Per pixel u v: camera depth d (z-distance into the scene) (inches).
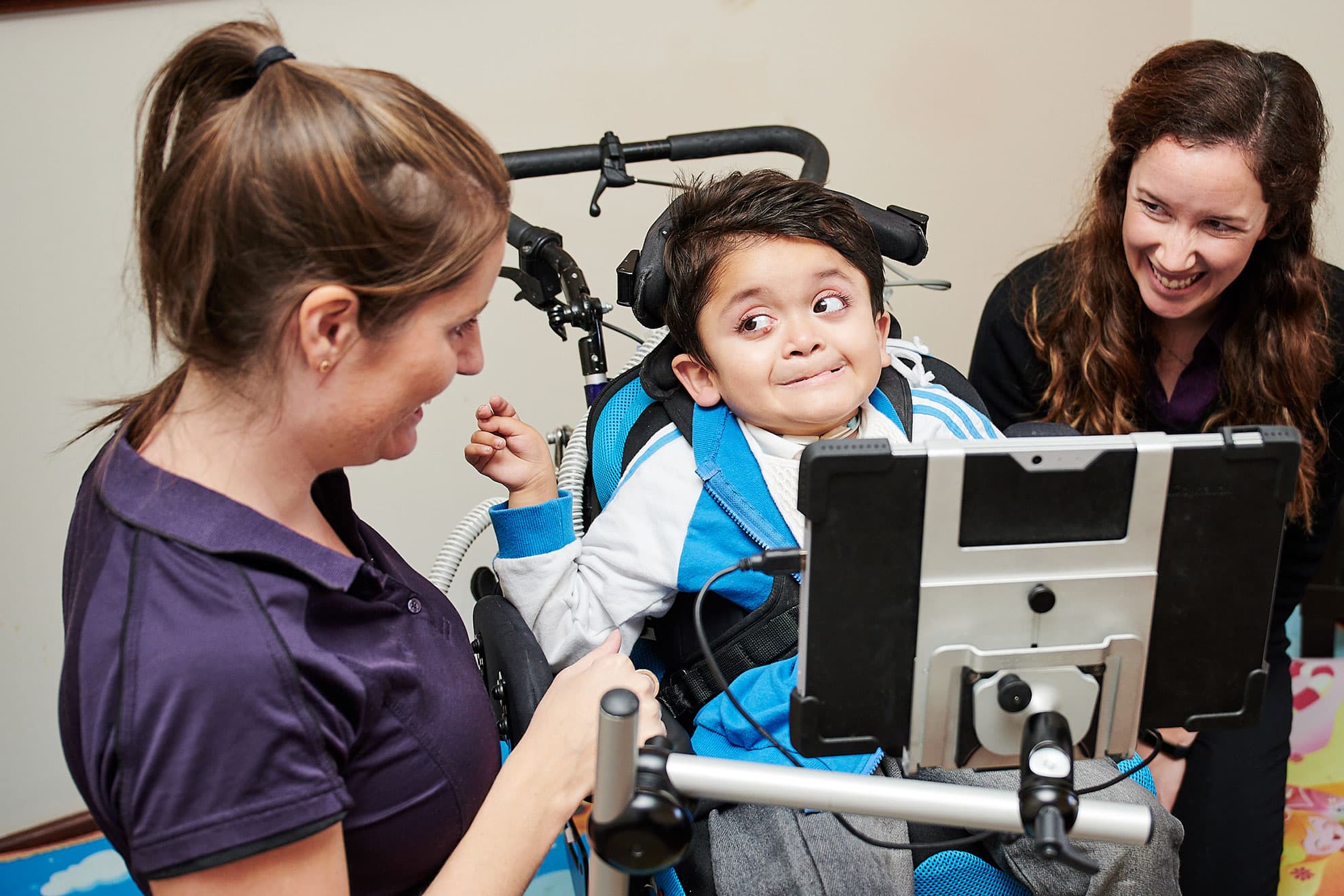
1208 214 45.5
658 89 74.8
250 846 25.7
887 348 47.5
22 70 61.1
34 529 67.3
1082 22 82.1
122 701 25.3
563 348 77.8
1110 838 26.0
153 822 25.4
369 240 25.6
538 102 72.4
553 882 66.0
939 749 27.7
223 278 25.8
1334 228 77.7
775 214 39.4
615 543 42.6
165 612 26.2
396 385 28.0
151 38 63.0
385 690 29.9
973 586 26.3
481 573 47.1
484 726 33.3
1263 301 50.8
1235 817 54.0
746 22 75.2
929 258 85.6
